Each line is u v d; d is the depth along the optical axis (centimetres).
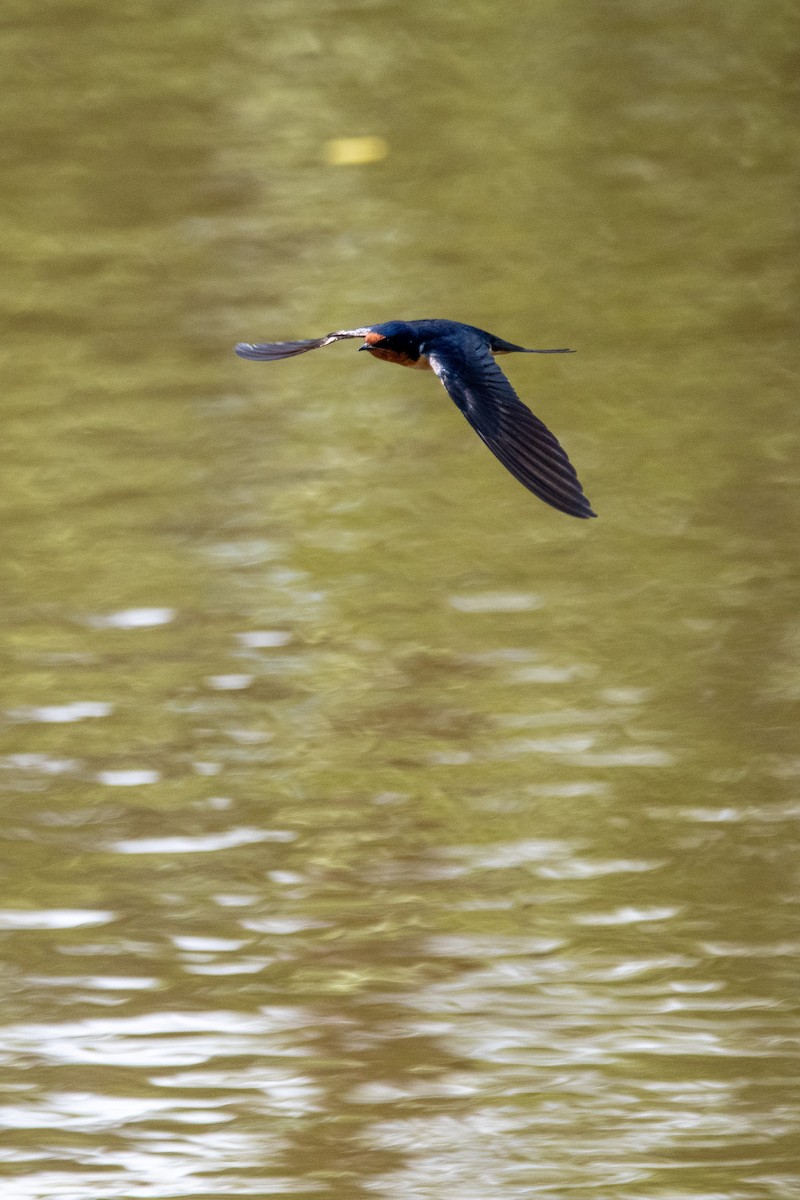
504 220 2319
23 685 1417
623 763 1306
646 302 2089
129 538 1642
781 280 2136
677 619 1491
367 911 1159
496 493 1717
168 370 1956
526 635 1476
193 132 2606
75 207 2383
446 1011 1074
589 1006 1074
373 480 1742
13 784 1297
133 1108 1000
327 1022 1063
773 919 1147
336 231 2283
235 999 1087
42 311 2092
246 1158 964
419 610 1515
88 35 3002
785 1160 959
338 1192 936
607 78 2773
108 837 1241
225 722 1369
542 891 1179
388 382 1948
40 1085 1018
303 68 2844
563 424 1827
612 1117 991
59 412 1870
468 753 1323
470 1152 968
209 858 1216
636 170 2458
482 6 3097
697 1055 1035
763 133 2561
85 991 1092
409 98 2719
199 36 2986
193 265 2202
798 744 1320
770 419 1823
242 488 1727
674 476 1720
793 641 1452
